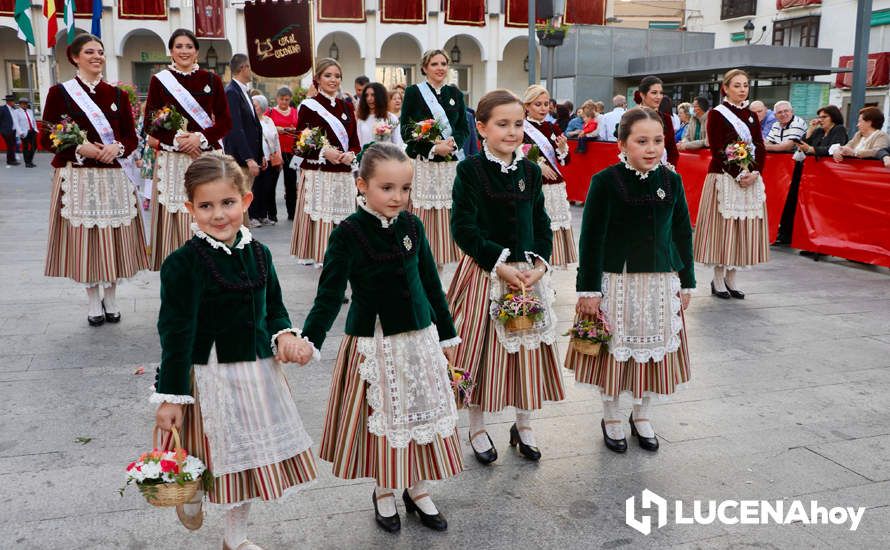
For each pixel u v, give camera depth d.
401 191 2.53
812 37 24.75
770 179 8.65
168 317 2.21
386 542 2.68
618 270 3.29
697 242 6.34
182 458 2.17
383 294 2.56
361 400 2.60
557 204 6.21
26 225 9.07
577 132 12.19
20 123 17.59
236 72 7.63
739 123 6.00
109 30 20.41
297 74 10.43
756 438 3.57
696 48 19.59
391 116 7.30
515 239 3.15
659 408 3.93
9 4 20.41
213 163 2.27
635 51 19.36
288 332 2.42
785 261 7.87
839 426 3.71
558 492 3.04
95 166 5.02
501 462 3.30
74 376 4.21
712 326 5.45
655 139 3.19
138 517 2.80
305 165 6.35
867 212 7.34
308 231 6.39
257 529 2.75
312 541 2.68
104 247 5.05
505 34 22.41
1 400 3.85
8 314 5.39
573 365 3.49
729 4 27.95
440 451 2.65
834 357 4.76
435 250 6.13
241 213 2.34
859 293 6.47
